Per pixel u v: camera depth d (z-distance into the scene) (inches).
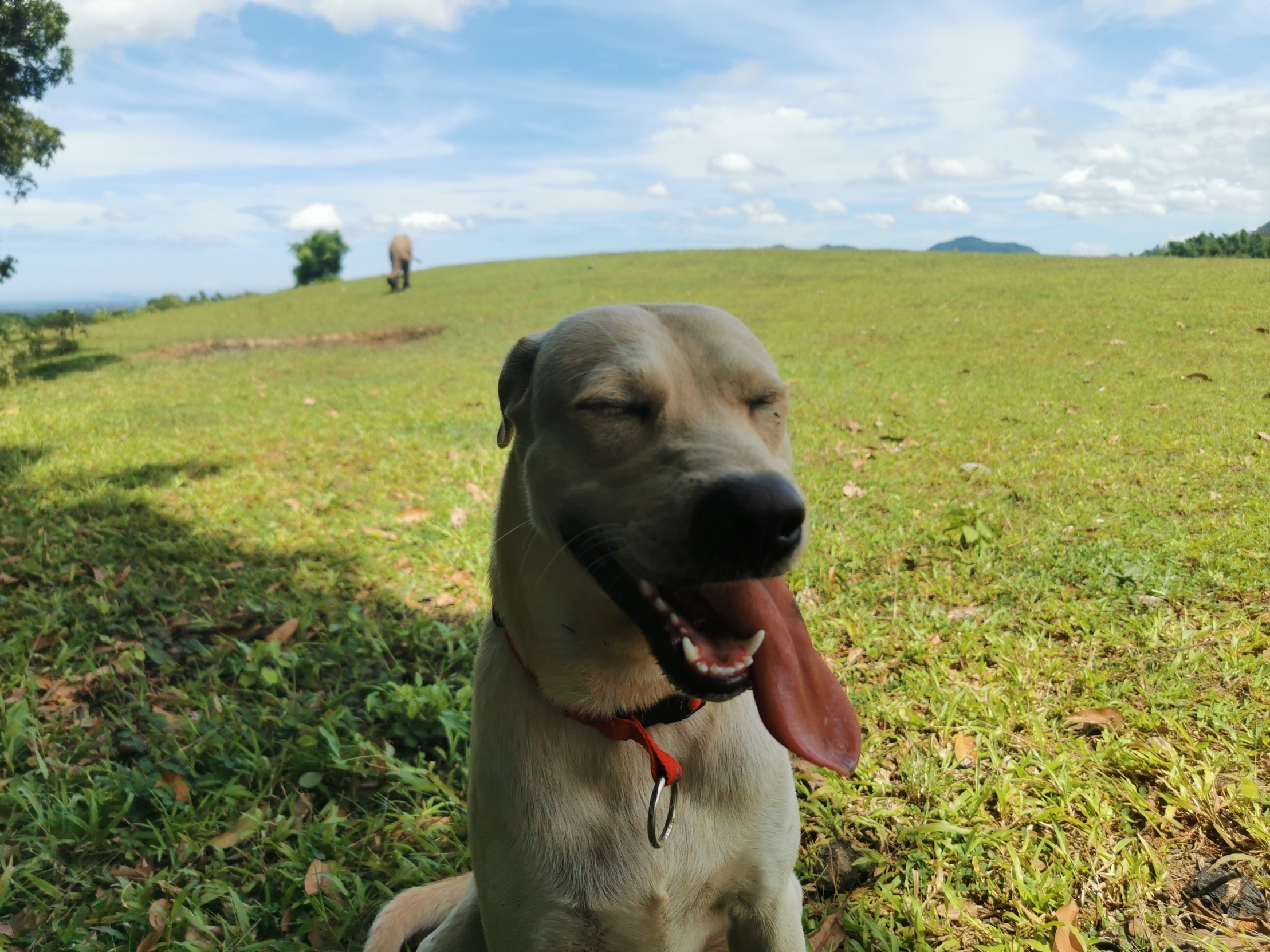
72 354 159.8
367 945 21.2
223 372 126.3
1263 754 25.4
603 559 16.6
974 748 27.3
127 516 54.2
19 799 27.0
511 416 20.1
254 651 34.6
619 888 17.8
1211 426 59.2
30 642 37.9
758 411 18.0
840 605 37.8
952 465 56.6
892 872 23.5
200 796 28.2
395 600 42.4
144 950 22.0
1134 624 32.7
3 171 169.5
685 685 15.5
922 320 122.2
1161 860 22.2
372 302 218.2
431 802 27.5
